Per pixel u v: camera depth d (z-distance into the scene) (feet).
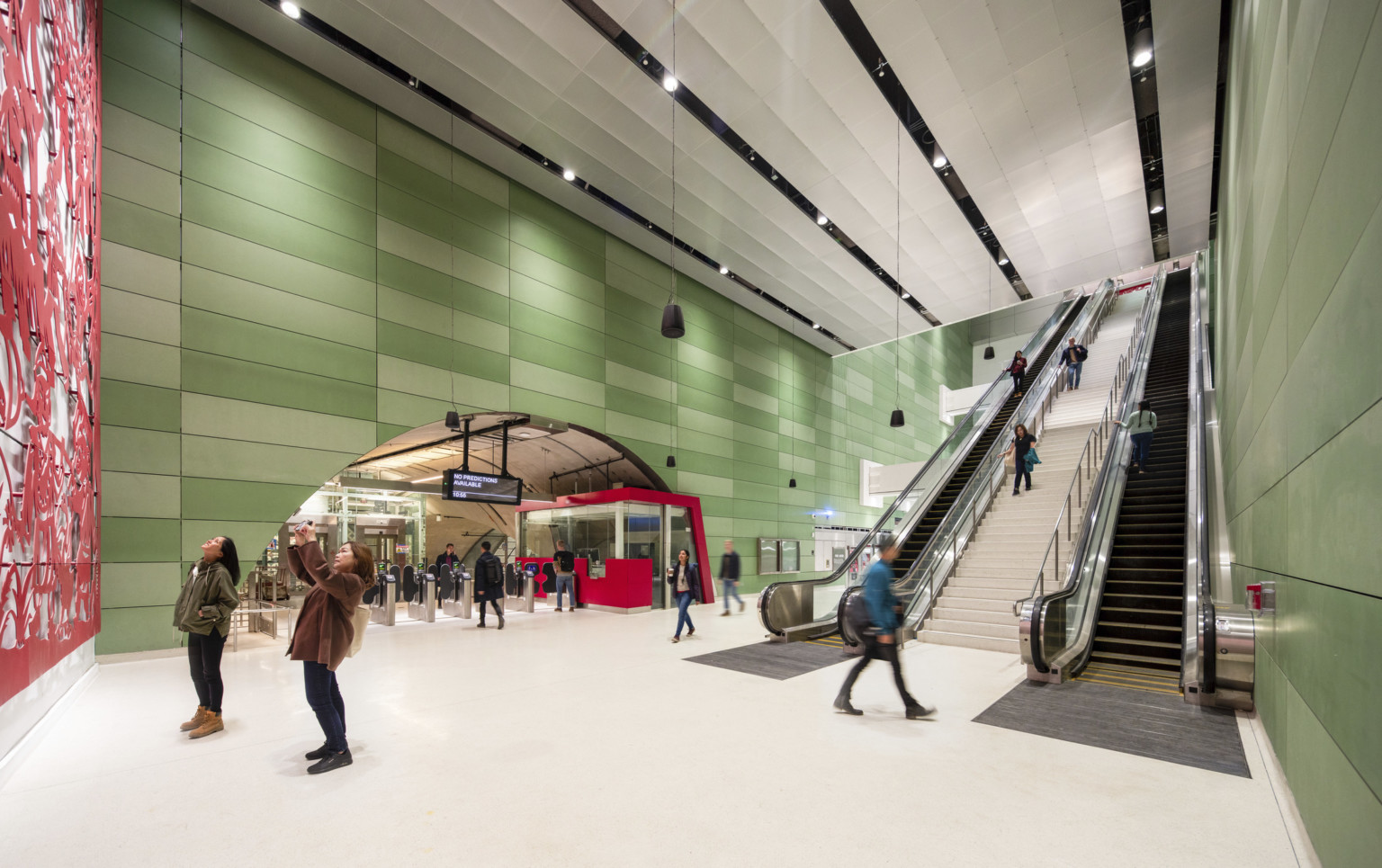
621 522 40.70
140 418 22.99
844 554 64.80
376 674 19.80
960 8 25.23
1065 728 13.80
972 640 23.93
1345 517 6.77
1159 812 9.57
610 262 43.55
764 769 11.38
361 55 28.25
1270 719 11.98
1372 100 6.01
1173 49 26.76
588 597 42.19
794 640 26.76
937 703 15.93
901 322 57.52
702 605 44.65
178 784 10.80
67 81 16.57
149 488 23.04
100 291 22.00
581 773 11.21
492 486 36.47
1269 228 12.37
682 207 39.52
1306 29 8.97
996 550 29.76
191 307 24.56
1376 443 5.80
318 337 28.19
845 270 47.50
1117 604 22.95
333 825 9.25
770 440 56.85
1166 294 58.80
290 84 28.19
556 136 33.09
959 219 40.40
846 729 13.79
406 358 31.40
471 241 34.96
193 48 25.35
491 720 14.58
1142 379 38.99
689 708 15.62
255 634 29.63
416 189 32.60
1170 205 38.60
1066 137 32.55
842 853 8.37
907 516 35.19
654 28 25.82
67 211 16.40
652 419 45.52
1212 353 40.37
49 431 14.33
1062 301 69.51
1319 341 8.12
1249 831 8.95
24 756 11.97
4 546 11.10
